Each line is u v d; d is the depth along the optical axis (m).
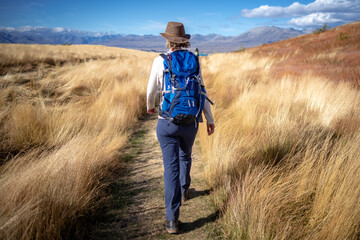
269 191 2.18
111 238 2.02
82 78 8.34
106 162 3.24
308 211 2.10
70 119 4.39
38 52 15.81
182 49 2.02
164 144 2.01
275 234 1.82
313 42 20.92
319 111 4.48
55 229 1.81
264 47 26.39
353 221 1.79
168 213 2.02
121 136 4.35
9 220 1.69
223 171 2.79
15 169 2.56
